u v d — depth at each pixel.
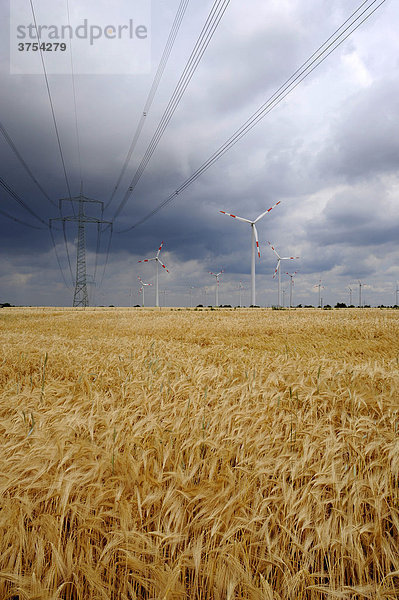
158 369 8.60
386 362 12.54
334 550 2.82
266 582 2.48
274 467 3.57
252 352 13.32
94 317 49.91
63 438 3.67
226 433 4.25
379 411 5.45
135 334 25.95
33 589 2.39
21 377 9.73
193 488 3.06
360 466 3.51
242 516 3.00
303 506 3.01
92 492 2.96
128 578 2.69
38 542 2.64
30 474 3.28
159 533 2.63
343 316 43.34
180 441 3.99
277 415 5.10
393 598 2.55
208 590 2.60
